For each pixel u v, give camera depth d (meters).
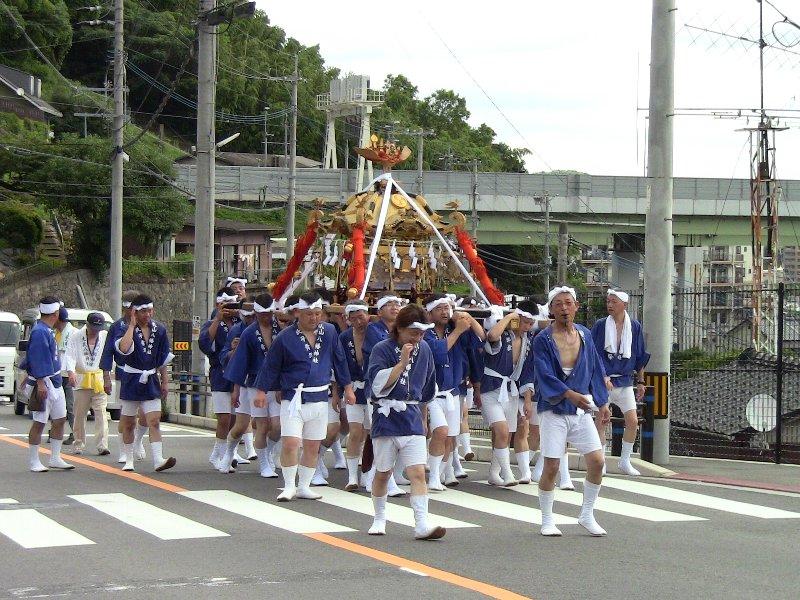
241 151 78.38
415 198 16.86
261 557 9.40
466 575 8.77
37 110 63.16
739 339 24.84
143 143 56.44
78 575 8.68
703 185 56.16
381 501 10.52
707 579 8.73
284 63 82.00
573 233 60.47
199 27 24.89
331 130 60.50
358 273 15.17
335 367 12.97
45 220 58.94
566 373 10.58
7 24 65.62
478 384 14.14
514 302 16.59
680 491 13.79
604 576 8.79
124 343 14.91
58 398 15.14
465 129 91.75
